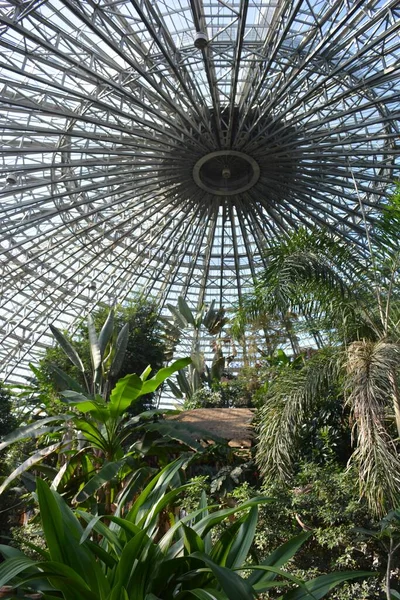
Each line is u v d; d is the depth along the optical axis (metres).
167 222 28.50
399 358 5.92
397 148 22.41
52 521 3.63
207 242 31.30
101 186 23.14
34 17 16.28
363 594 6.14
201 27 18.02
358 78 19.70
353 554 6.80
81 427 9.05
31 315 34.06
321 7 17.61
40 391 16.64
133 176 24.09
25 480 13.26
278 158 22.16
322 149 22.30
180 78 17.92
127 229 30.31
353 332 7.26
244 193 24.55
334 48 18.56
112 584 3.69
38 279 31.27
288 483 7.13
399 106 21.64
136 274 33.03
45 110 18.36
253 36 18.86
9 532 13.99
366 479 5.62
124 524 3.69
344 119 22.78
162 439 9.63
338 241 7.86
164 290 33.81
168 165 22.83
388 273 7.27
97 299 33.69
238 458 11.75
